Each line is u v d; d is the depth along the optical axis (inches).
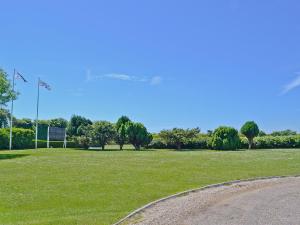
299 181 668.7
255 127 1659.7
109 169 786.8
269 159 971.3
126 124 1689.2
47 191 586.6
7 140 1676.9
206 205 493.7
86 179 675.4
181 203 506.3
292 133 2023.9
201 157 1024.9
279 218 426.9
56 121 3277.6
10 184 639.1
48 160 956.0
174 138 1681.8
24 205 512.7
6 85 1376.7
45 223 418.6
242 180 671.8
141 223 418.0
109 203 515.8
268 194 557.0
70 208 494.3
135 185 625.6
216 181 662.5
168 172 748.0
